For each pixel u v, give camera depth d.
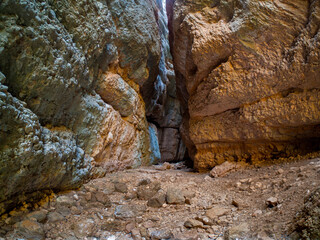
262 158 4.59
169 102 14.74
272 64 3.75
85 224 2.52
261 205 2.69
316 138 3.96
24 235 2.12
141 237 2.40
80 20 3.42
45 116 2.92
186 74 5.70
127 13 5.36
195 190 3.70
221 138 5.00
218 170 4.56
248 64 4.00
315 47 3.25
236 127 4.64
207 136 5.21
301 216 1.92
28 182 2.45
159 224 2.66
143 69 6.43
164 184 4.16
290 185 2.79
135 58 5.87
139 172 5.34
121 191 3.76
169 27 7.02
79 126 3.79
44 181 2.73
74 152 3.36
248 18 3.79
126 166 5.90
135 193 3.71
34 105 2.64
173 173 5.36
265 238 1.92
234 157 5.02
